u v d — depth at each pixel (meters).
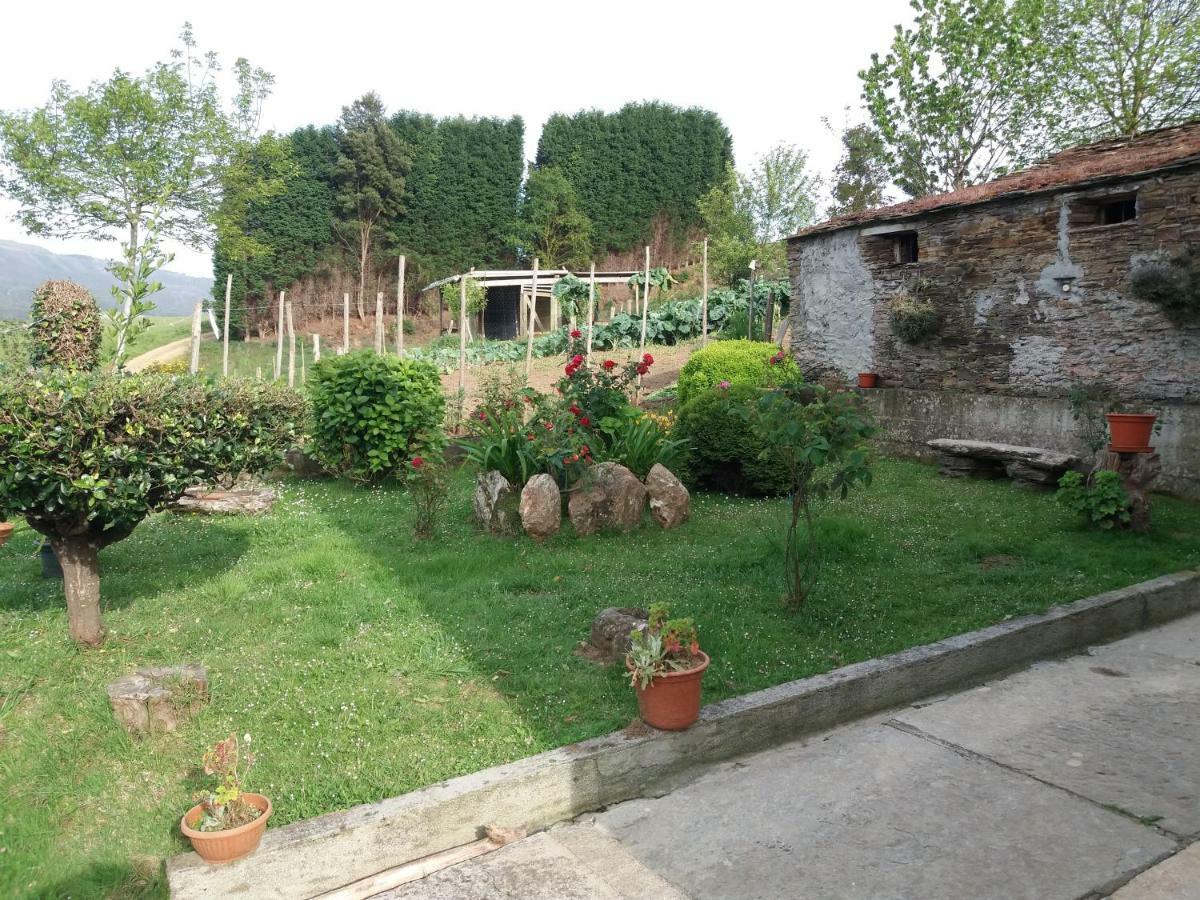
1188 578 5.77
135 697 3.59
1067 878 2.79
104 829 3.03
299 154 33.22
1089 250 8.82
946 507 7.96
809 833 3.12
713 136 40.66
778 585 5.66
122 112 19.34
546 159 38.91
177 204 21.22
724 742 3.75
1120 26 16.17
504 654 4.52
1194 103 16.16
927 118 18.12
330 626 4.86
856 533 6.77
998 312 9.84
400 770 3.35
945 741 3.86
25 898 2.63
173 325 37.00
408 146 35.03
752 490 8.55
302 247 33.41
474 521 7.30
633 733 3.59
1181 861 2.86
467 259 36.59
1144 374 8.41
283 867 2.79
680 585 5.70
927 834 3.08
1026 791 3.37
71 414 3.89
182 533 7.03
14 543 6.85
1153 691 4.37
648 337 21.42
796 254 12.84
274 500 8.29
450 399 11.30
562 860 3.00
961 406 10.16
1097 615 5.21
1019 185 9.47
